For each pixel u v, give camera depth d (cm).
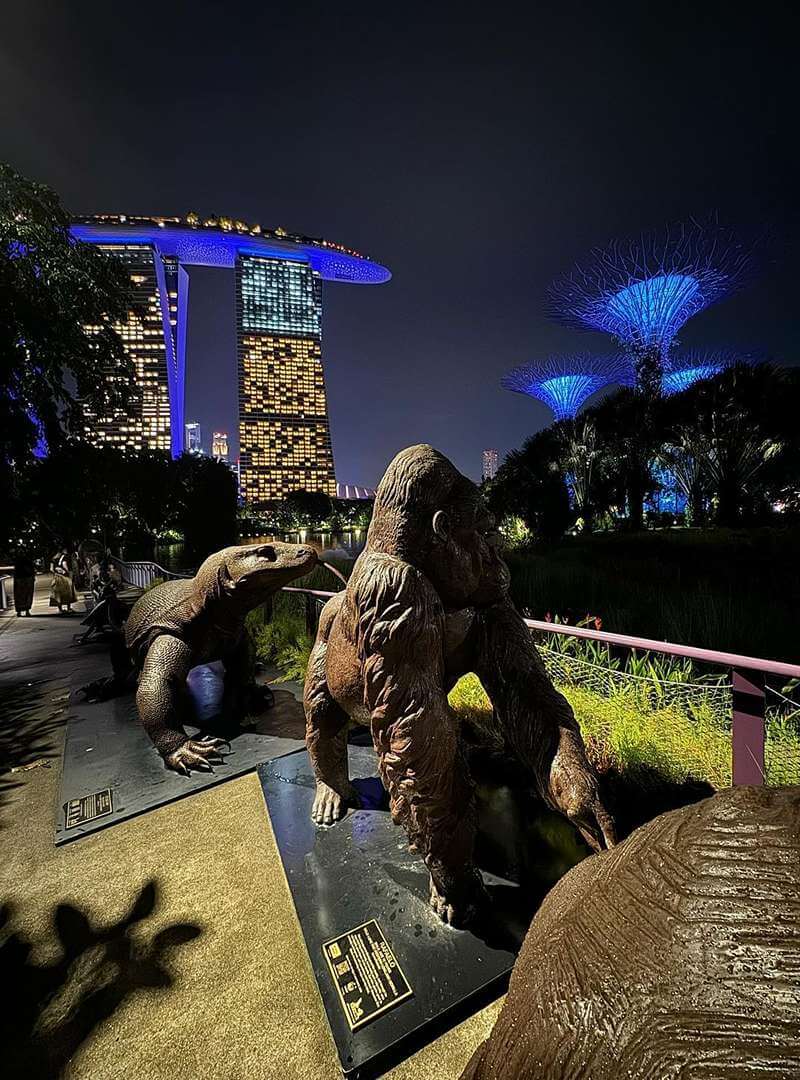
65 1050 158
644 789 271
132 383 789
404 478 171
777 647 433
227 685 439
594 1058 48
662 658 421
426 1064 148
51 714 462
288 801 283
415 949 179
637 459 2077
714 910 50
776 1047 37
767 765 244
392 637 156
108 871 242
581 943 60
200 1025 164
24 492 674
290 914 210
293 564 367
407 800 168
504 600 194
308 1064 151
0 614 1117
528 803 273
